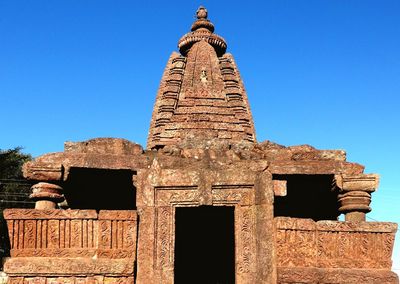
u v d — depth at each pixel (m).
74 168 10.32
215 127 15.55
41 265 9.36
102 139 10.70
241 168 10.30
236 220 10.08
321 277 9.77
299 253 9.91
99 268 9.45
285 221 9.98
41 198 10.10
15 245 9.48
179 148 10.86
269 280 9.64
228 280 15.40
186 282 15.41
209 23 19.08
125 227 9.79
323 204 13.17
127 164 10.41
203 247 15.71
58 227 9.62
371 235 10.20
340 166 10.68
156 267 9.71
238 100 16.36
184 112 15.87
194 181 10.14
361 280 9.86
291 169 10.56
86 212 9.71
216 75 16.95
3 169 37.19
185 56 18.81
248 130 15.88
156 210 10.04
